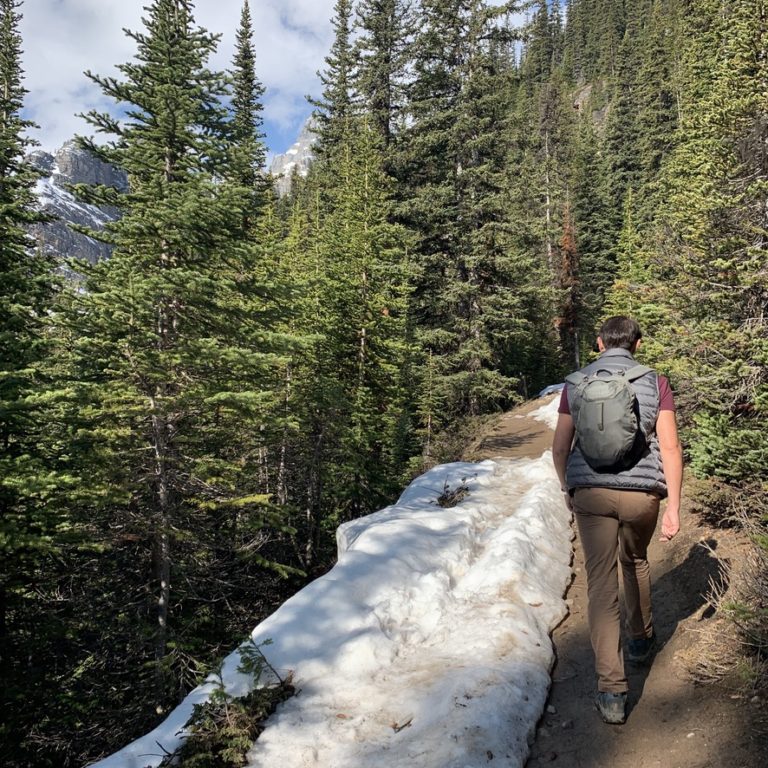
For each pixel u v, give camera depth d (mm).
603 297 42500
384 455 18156
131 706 9234
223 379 9984
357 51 31344
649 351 8086
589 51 108750
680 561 4699
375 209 17578
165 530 9031
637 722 2881
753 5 8453
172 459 9250
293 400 15203
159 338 9102
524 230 21156
